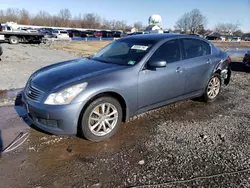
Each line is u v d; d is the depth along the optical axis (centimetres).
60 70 365
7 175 257
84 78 325
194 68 448
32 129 366
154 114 443
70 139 339
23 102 347
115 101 342
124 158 294
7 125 378
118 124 353
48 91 313
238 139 349
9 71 818
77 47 2533
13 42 2355
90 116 320
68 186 242
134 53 393
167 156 299
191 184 246
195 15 6412
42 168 271
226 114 454
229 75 574
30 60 1138
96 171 267
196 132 370
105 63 388
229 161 289
